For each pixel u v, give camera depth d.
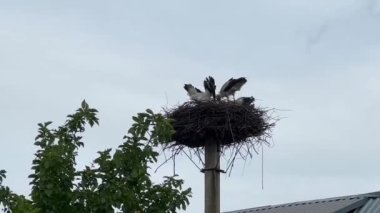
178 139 18.44
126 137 13.21
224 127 18.08
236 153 18.62
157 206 13.12
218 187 17.92
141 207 13.04
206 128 18.05
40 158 13.00
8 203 12.84
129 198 12.78
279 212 21.75
